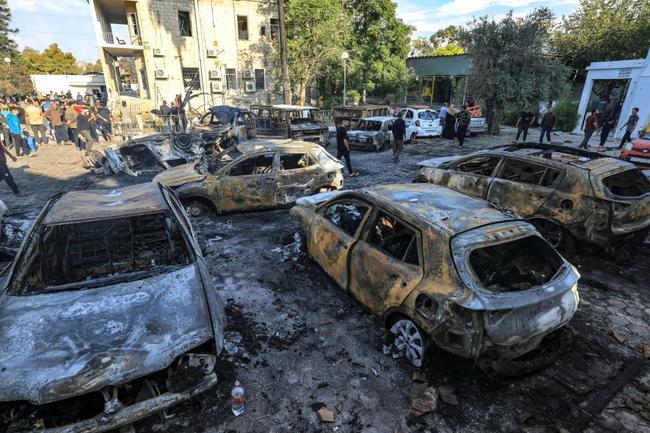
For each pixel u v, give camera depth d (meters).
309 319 4.38
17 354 2.66
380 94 30.83
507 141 17.81
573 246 5.68
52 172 11.78
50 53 66.62
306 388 3.37
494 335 2.98
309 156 8.03
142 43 23.89
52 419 2.63
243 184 7.40
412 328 3.55
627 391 3.35
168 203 4.29
